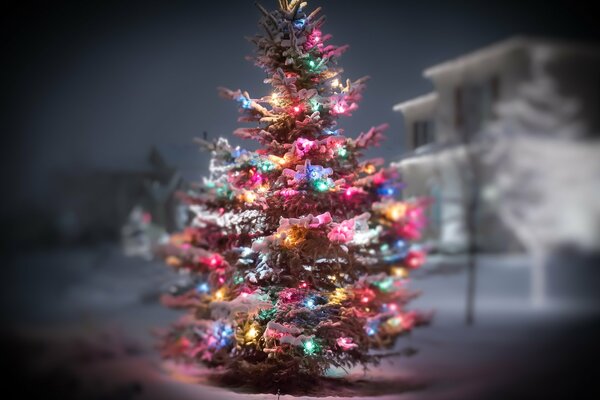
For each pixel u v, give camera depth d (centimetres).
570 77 1928
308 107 810
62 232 3909
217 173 918
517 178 1861
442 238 1780
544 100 1906
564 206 1872
